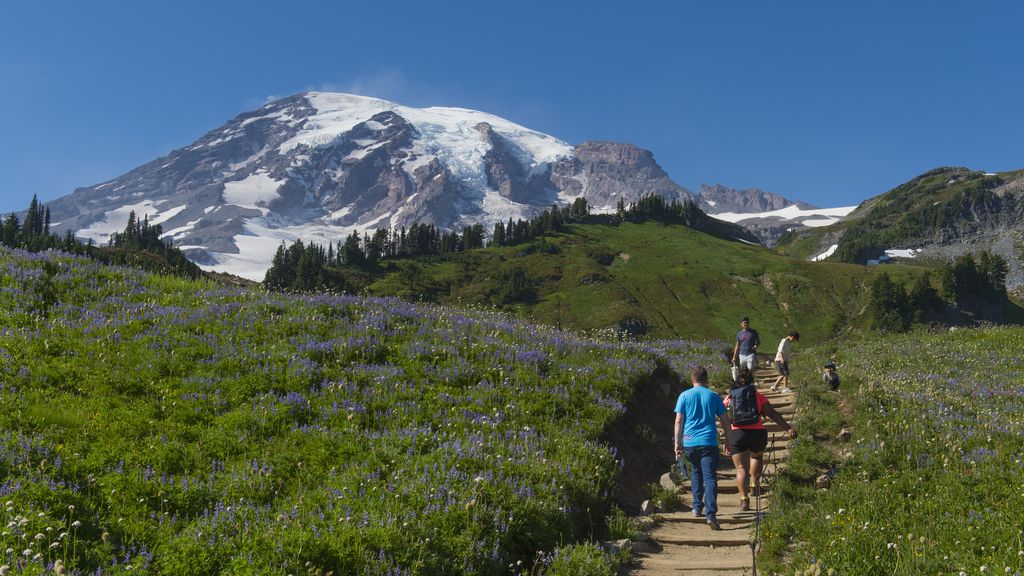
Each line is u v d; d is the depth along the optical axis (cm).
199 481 895
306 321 1727
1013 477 1059
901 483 1112
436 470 1002
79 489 802
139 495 830
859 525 912
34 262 1822
